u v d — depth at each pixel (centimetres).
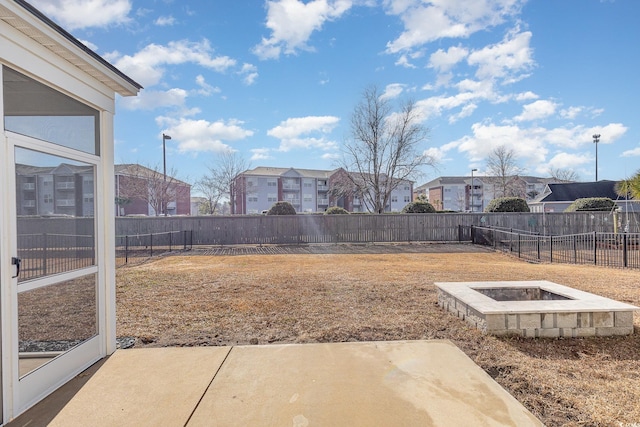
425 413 234
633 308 383
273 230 1594
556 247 1294
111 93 354
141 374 298
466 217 1617
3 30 236
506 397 254
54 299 284
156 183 2902
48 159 281
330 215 1611
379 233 1616
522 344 361
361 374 293
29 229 262
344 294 591
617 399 255
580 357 331
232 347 358
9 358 238
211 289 637
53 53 277
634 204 2050
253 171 4391
